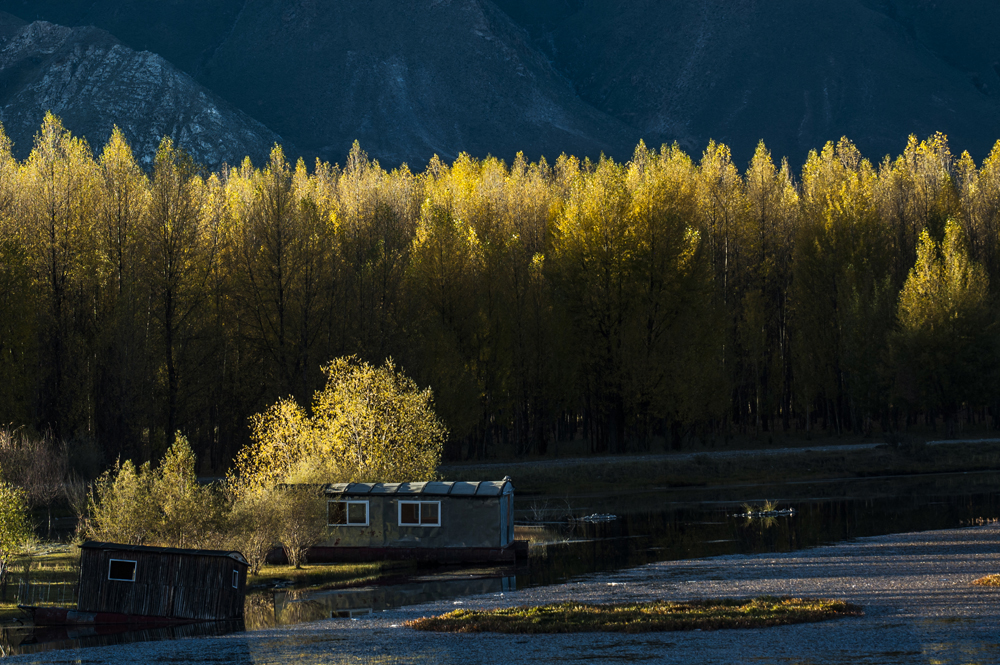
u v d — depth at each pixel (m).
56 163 67.06
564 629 25.14
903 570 33.06
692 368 72.31
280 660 22.81
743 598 28.69
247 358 71.50
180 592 28.58
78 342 63.75
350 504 40.19
